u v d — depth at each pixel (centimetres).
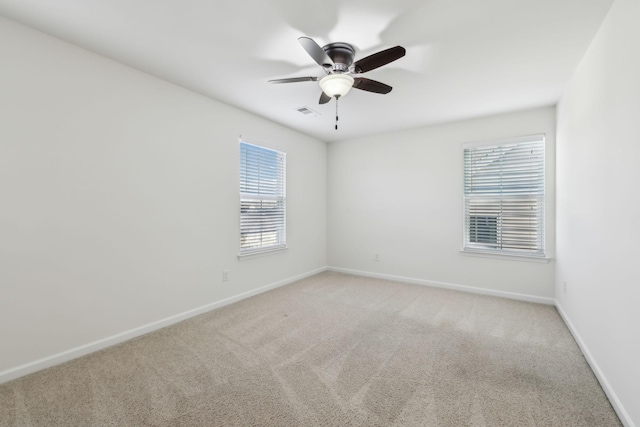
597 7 169
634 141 143
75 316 215
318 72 253
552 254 331
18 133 189
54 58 203
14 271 188
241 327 270
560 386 180
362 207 473
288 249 425
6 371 186
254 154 371
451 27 188
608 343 173
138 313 252
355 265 482
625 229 153
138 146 250
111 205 233
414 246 424
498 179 365
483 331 260
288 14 177
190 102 291
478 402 165
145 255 256
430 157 409
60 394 173
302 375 193
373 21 183
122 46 214
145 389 178
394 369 200
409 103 321
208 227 311
